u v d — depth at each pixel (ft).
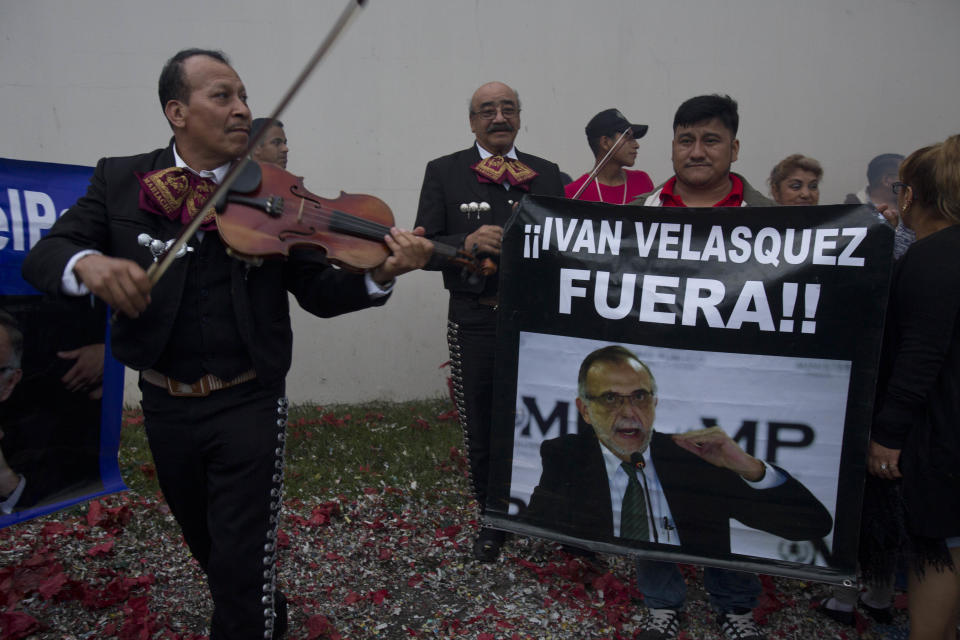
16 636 8.79
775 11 18.31
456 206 11.53
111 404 10.53
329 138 17.76
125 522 11.56
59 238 7.13
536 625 9.46
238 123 7.56
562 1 17.85
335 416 17.28
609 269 8.65
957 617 8.19
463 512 12.59
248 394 7.68
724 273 8.32
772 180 13.83
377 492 13.12
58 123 16.89
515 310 8.95
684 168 9.23
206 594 9.91
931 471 7.55
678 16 18.15
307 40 17.42
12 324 9.44
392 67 17.71
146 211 7.43
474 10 17.72
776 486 8.29
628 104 18.28
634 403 8.65
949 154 7.72
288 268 8.27
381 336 18.53
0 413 9.44
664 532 8.66
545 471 9.00
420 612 9.70
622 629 9.41
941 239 7.63
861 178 19.06
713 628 9.45
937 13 18.71
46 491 9.98
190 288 7.41
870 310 7.86
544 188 11.71
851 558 8.12
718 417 8.41
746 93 18.51
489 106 11.55
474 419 11.39
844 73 18.67
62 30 16.67
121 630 8.83
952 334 7.50
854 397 7.97
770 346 8.21
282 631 8.91
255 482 7.57
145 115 17.16
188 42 17.08
